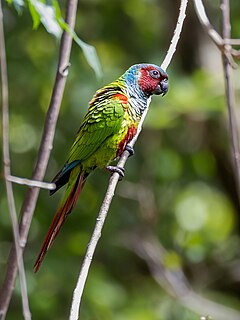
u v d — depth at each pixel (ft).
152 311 48.52
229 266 51.62
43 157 26.37
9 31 49.16
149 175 50.62
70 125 49.44
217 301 49.47
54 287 47.03
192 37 50.47
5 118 20.85
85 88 48.52
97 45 53.26
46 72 49.14
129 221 49.98
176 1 51.72
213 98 43.78
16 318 45.47
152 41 53.62
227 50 24.88
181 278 47.62
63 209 27.63
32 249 48.57
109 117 28.81
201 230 53.42
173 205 52.44
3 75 21.15
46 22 24.18
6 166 20.65
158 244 49.08
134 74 29.84
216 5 51.11
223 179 52.26
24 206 26.12
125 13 54.24
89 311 46.44
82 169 29.04
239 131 43.98
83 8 53.42
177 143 52.11
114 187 22.63
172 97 43.93
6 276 25.57
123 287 50.37
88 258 20.35
